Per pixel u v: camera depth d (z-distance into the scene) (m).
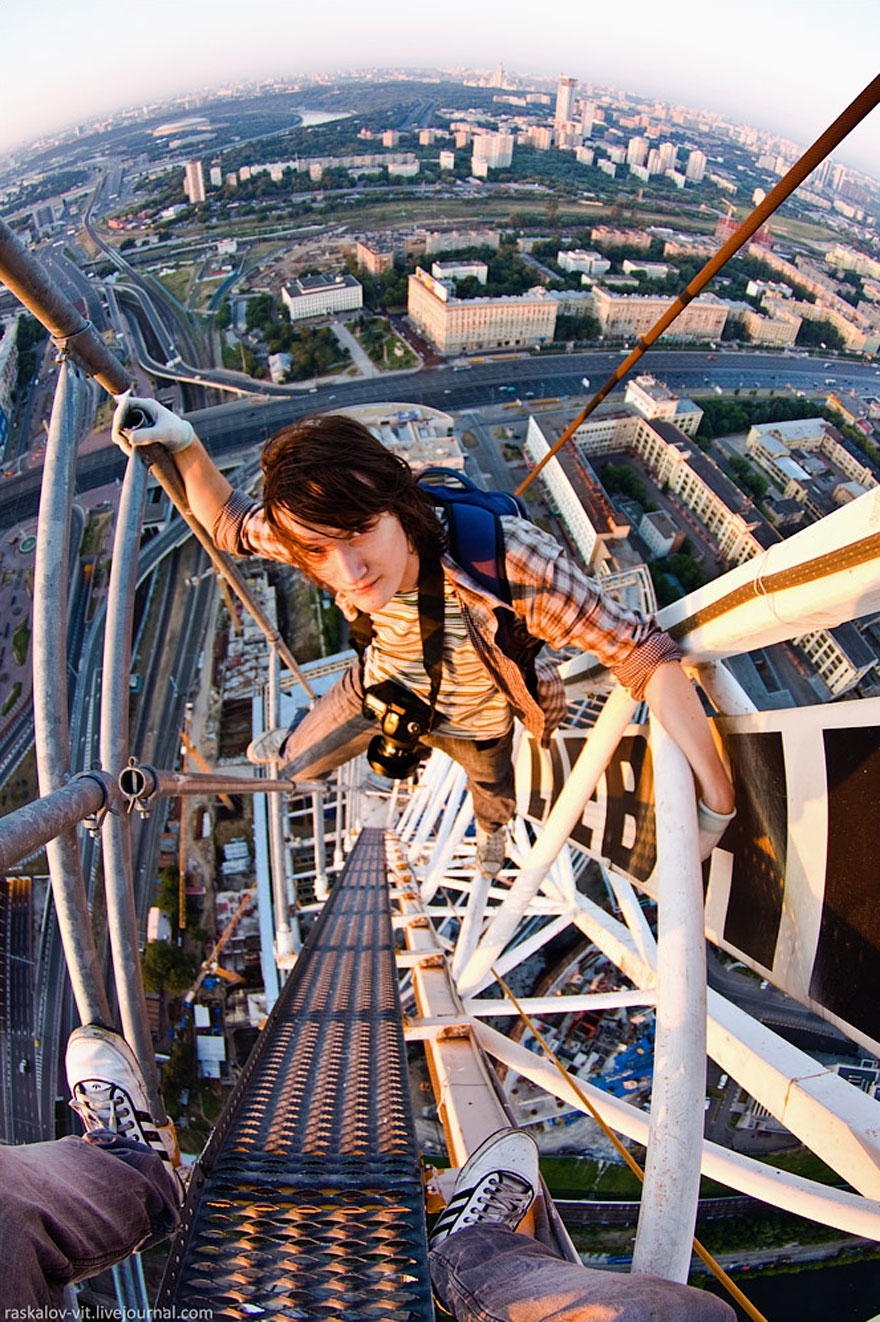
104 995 4.31
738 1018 5.13
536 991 47.12
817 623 3.41
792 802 3.92
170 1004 45.94
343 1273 2.79
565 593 3.26
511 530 3.29
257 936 48.25
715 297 144.00
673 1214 2.89
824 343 152.25
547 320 130.00
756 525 84.38
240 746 60.78
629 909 10.02
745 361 140.75
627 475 94.38
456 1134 7.11
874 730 3.17
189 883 51.09
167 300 150.12
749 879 4.61
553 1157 40.75
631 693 3.65
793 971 4.12
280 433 2.89
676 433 98.62
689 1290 2.16
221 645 69.25
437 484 3.60
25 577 76.94
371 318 135.75
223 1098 43.19
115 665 4.37
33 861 49.38
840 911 3.56
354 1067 4.66
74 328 4.25
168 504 81.38
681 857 3.48
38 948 46.88
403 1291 2.74
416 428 98.06
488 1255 2.92
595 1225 38.62
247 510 4.50
